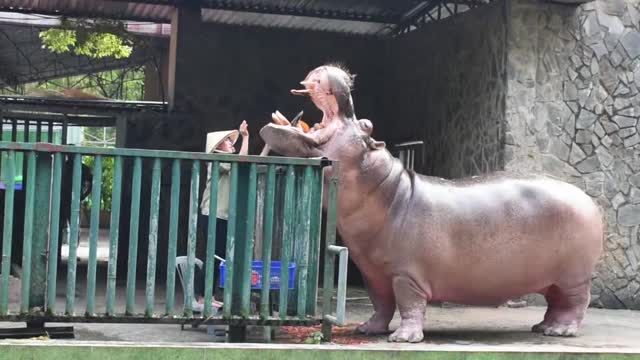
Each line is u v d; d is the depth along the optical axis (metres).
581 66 8.98
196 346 4.89
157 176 5.14
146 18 12.96
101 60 15.43
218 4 11.75
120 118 11.48
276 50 12.27
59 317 5.08
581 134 8.98
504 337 6.58
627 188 9.08
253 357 4.94
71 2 12.02
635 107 9.08
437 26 10.66
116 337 6.10
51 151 5.00
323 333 5.47
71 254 5.09
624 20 9.09
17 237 9.05
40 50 14.68
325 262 5.44
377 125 12.55
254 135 12.12
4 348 4.67
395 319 7.29
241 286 5.34
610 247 9.04
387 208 6.09
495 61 9.10
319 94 6.04
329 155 5.94
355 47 12.54
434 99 10.66
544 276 6.45
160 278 10.38
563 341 6.48
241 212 5.34
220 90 12.02
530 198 6.35
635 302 9.05
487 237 6.18
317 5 11.66
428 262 6.10
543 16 8.89
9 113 12.03
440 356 5.14
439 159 10.44
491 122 9.13
